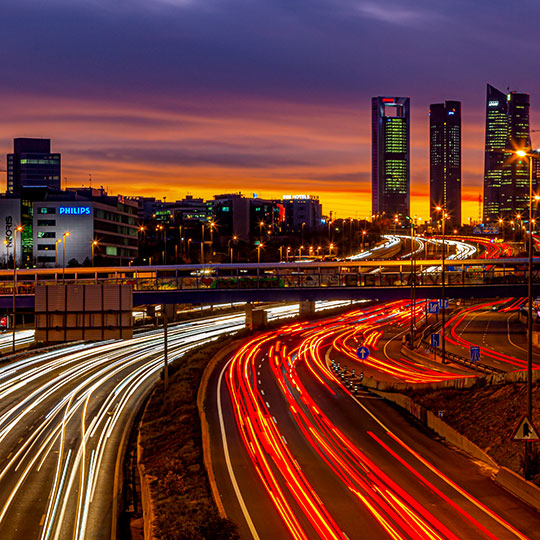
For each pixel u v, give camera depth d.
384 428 48.47
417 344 98.00
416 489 34.31
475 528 28.64
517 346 95.94
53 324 52.78
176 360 83.19
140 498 38.53
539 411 40.97
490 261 112.44
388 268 183.12
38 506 37.19
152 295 95.62
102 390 69.62
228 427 49.09
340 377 70.19
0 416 58.47
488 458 38.88
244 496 33.66
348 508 31.53
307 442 44.53
